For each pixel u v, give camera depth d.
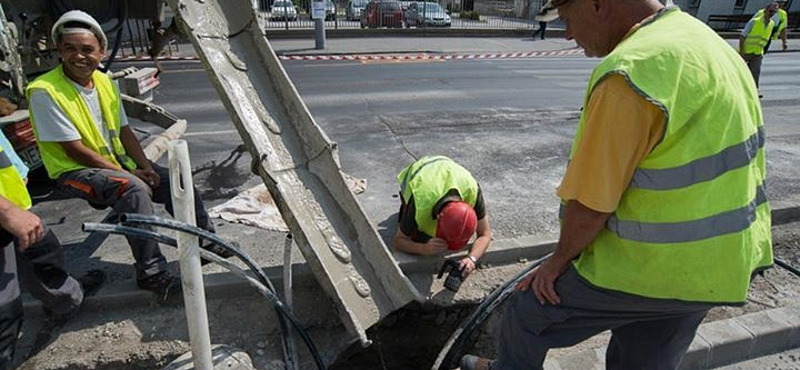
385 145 5.44
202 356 2.00
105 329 2.47
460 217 2.64
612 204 1.37
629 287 1.50
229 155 5.00
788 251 3.50
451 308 2.86
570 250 1.52
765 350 2.65
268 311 2.68
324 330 2.67
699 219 1.38
